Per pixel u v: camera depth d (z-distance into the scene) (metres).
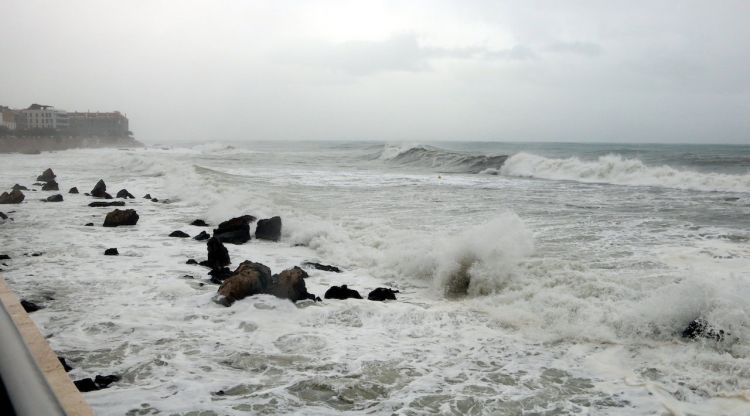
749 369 5.58
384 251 11.89
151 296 8.52
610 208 18.42
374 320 7.58
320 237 13.30
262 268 8.79
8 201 20.16
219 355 6.24
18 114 134.50
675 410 4.94
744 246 11.88
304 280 9.58
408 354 6.37
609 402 5.14
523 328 7.23
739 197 21.11
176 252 12.09
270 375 5.71
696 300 6.70
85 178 31.75
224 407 4.93
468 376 5.76
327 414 4.86
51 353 2.98
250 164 48.38
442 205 19.56
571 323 7.21
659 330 6.70
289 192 24.00
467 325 7.41
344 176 34.22
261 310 7.82
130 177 32.41
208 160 54.53
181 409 4.86
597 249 11.80
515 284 8.96
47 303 8.11
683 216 16.34
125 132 158.12
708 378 5.53
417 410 4.98
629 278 9.15
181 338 6.75
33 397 1.29
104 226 15.52
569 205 19.31
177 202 21.50
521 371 5.89
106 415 4.71
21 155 67.94
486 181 30.23
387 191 24.64
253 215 16.56
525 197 22.00
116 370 5.75
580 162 32.06
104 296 8.50
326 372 5.82
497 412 4.97
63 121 145.75
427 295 9.23
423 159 47.31
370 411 4.95
